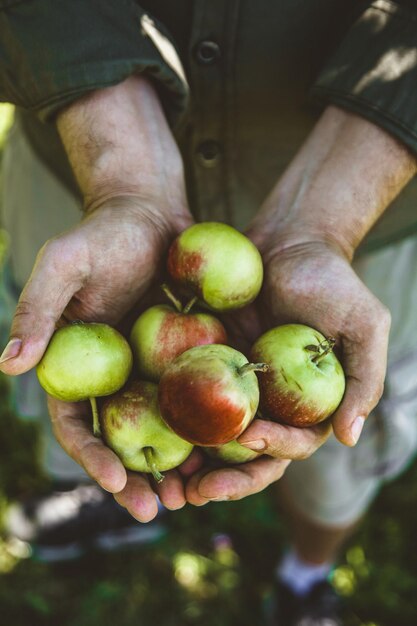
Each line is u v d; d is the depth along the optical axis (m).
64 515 0.66
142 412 0.40
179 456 0.41
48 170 0.52
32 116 0.48
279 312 0.45
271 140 0.49
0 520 0.69
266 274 0.45
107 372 0.40
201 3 0.43
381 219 0.48
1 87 0.44
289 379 0.40
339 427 0.41
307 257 0.43
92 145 0.44
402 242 0.51
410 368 0.55
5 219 0.57
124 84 0.45
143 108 0.45
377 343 0.42
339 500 0.59
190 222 0.46
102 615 0.66
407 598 0.67
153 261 0.44
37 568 0.67
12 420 0.73
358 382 0.42
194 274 0.43
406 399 0.56
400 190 0.45
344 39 0.44
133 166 0.45
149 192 0.45
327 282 0.43
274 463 0.42
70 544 0.67
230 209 0.52
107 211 0.43
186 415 0.38
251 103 0.47
